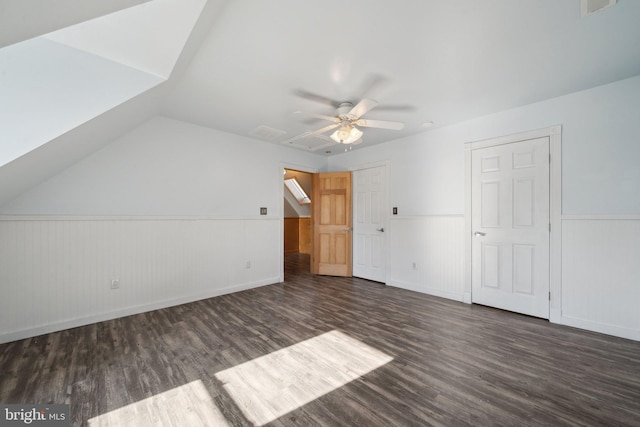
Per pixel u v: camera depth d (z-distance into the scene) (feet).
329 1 4.77
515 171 9.72
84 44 5.88
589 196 8.25
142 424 4.49
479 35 5.79
